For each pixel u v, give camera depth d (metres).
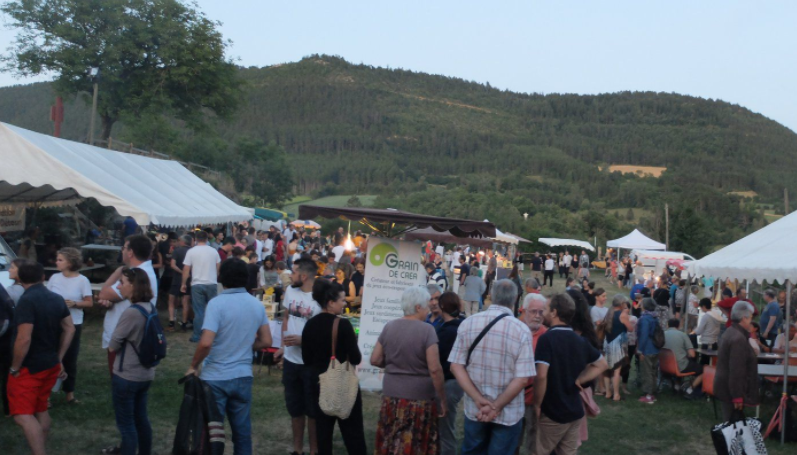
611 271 37.41
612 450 6.84
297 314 5.79
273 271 12.20
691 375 9.41
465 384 4.43
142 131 30.91
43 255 12.78
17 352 4.86
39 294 5.00
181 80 31.75
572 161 163.62
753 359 6.82
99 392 7.39
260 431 6.60
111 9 31.02
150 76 32.28
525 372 4.34
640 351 9.15
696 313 15.77
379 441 4.93
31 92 88.31
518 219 64.62
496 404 4.33
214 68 32.91
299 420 5.68
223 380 4.66
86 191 10.66
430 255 27.11
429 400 4.95
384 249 8.07
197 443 4.47
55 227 16.08
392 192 129.12
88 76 31.03
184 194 15.47
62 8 30.94
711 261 9.38
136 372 4.86
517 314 16.06
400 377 4.94
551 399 4.59
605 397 9.33
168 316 13.03
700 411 8.63
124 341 4.88
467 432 4.58
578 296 5.16
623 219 91.81
